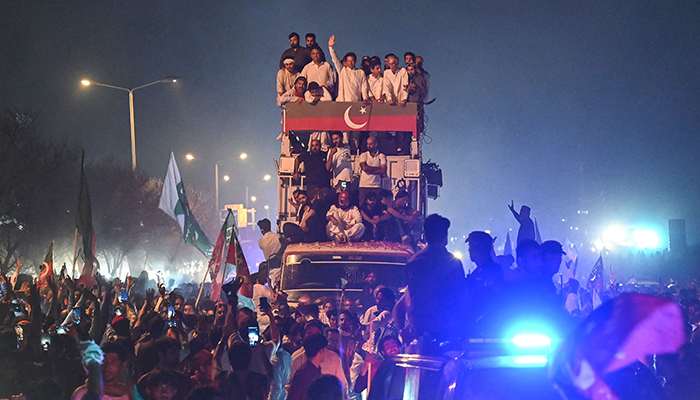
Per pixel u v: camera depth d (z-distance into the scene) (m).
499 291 6.05
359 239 15.32
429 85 18.61
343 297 12.86
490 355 5.55
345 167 16.30
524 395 5.44
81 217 10.90
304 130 16.69
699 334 10.59
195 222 14.88
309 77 18.38
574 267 19.22
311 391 5.16
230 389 6.49
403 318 6.49
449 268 6.21
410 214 15.61
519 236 13.69
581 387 5.09
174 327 9.14
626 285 29.86
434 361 5.87
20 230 34.69
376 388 6.32
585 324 5.05
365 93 18.17
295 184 16.45
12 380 8.04
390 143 16.98
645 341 4.88
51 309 9.65
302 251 13.98
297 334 9.03
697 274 45.56
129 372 6.30
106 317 11.11
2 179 33.69
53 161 35.88
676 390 8.35
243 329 7.28
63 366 7.68
